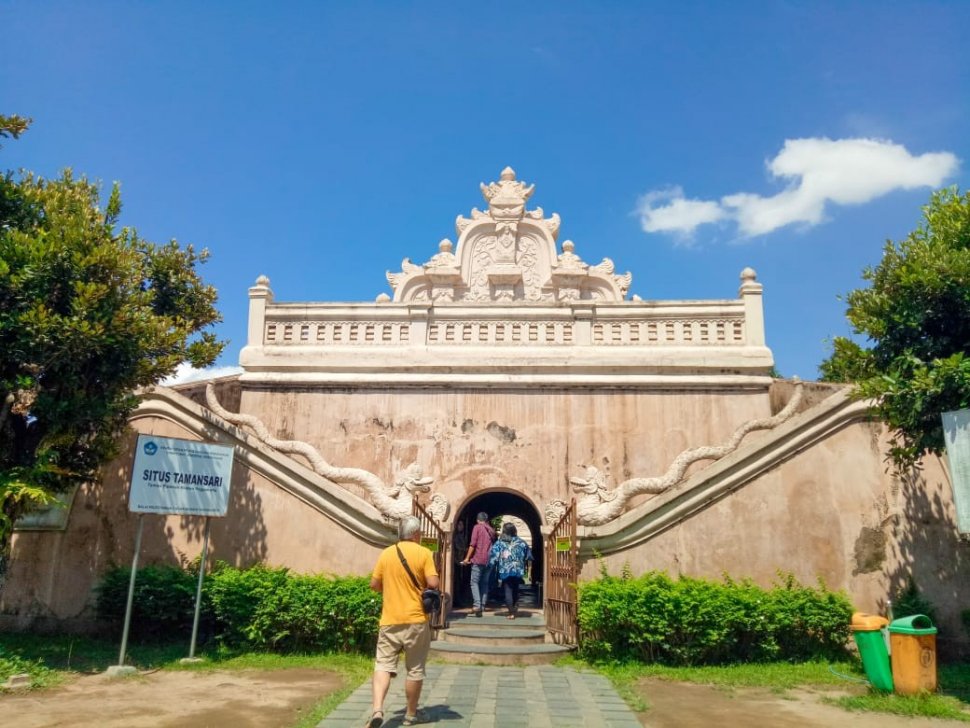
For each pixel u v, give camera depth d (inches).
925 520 426.0
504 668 366.3
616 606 373.4
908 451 370.3
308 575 422.9
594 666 373.1
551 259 660.7
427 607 260.1
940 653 407.5
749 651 382.9
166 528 460.4
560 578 422.0
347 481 484.4
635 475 516.4
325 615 392.8
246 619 401.7
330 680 338.3
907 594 415.5
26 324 338.3
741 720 280.1
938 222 367.2
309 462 494.6
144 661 376.2
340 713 275.9
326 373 547.5
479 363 538.9
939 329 355.6
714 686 337.1
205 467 392.5
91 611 449.7
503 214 668.7
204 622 423.2
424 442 526.9
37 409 365.7
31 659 371.6
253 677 344.2
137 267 395.9
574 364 534.6
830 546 425.4
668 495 427.5
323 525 445.1
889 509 428.5
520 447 522.9
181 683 332.2
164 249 565.0
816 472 435.2
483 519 493.4
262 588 401.4
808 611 389.4
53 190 392.5
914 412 342.6
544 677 345.1
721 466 430.9
